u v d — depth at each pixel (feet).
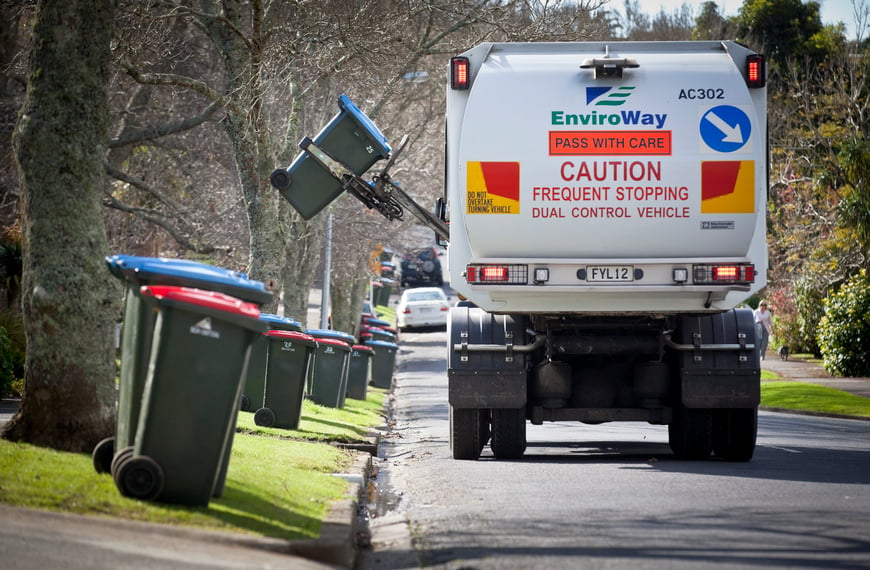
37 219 56.49
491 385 75.61
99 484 44.65
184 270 46.24
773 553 42.29
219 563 35.91
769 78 327.47
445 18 137.59
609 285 67.05
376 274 249.55
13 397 99.66
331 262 201.16
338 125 84.12
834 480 64.75
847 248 231.91
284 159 129.39
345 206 189.98
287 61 112.88
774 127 288.30
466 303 82.38
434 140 189.67
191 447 42.55
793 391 159.43
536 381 76.95
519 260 67.21
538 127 66.74
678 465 73.77
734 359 75.25
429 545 45.03
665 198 66.39
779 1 352.08
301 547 39.88
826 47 344.08
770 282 268.41
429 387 186.39
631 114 66.59
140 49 104.68
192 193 164.55
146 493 42.50
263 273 113.09
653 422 79.51
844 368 193.26
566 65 67.31
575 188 66.64
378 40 113.60
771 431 110.63
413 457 85.46
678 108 66.64
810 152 266.77
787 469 71.20
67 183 56.54
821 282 237.04
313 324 278.87
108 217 174.91
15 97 153.48
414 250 243.60
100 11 57.26
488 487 62.03
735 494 58.18
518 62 67.72
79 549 35.65
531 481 64.23
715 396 74.90
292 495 50.65
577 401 78.79
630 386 78.69
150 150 174.60
